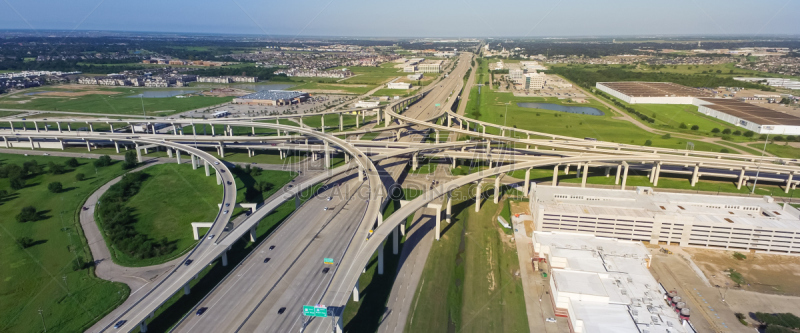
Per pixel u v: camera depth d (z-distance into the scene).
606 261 118.88
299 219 146.88
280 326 92.38
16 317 101.00
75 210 158.88
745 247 136.38
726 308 109.31
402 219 128.62
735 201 152.88
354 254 111.44
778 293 115.44
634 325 95.44
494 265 129.38
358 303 109.44
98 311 102.62
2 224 146.38
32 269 120.44
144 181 189.25
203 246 119.88
